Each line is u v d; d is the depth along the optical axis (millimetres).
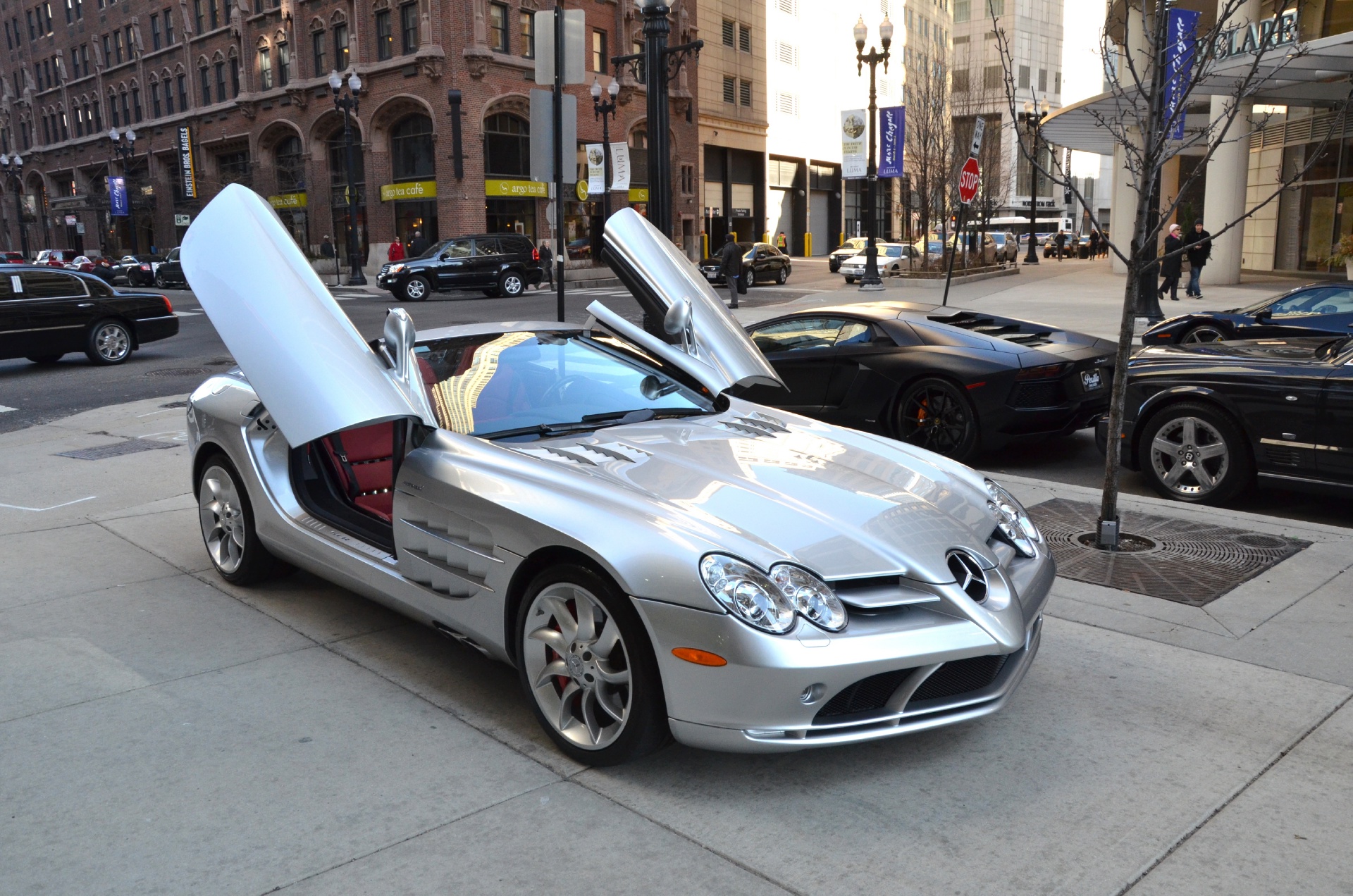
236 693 3555
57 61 60406
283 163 43938
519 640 3186
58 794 2881
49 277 13703
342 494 4426
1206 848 2621
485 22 36625
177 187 51125
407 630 4172
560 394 4090
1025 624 3072
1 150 69625
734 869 2525
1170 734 3250
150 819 2748
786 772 3010
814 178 62188
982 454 8086
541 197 39844
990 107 62594
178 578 4852
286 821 2736
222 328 3490
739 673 2670
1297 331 10000
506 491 3223
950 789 2912
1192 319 10898
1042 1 71438
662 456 3502
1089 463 7703
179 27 48375
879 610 2877
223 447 4492
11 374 13453
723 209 54156
